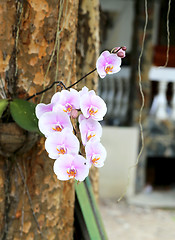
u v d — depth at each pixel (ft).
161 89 23.85
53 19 5.54
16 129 5.30
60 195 5.99
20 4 5.47
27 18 5.49
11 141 5.32
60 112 4.92
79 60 7.38
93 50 7.40
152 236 18.40
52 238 5.98
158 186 25.57
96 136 5.11
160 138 22.98
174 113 23.85
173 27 24.40
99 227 6.91
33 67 5.57
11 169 5.67
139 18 21.70
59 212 6.03
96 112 5.03
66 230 6.18
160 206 22.30
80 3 7.26
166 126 22.91
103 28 10.24
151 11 21.71
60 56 5.66
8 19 5.47
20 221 5.78
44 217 5.88
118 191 23.13
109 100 23.61
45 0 5.49
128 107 23.20
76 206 6.79
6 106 5.31
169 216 21.21
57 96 5.01
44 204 5.85
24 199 5.76
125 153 22.86
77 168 4.90
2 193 5.69
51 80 5.63
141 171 23.21
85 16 7.29
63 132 4.90
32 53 5.55
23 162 5.70
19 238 5.80
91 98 5.03
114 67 5.15
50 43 5.57
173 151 23.09
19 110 5.26
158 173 26.66
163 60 24.17
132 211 21.56
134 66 22.34
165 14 24.25
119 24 22.98
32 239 5.84
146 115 22.80
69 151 4.91
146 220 20.39
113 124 23.66
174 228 19.61
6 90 5.52
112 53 5.18
